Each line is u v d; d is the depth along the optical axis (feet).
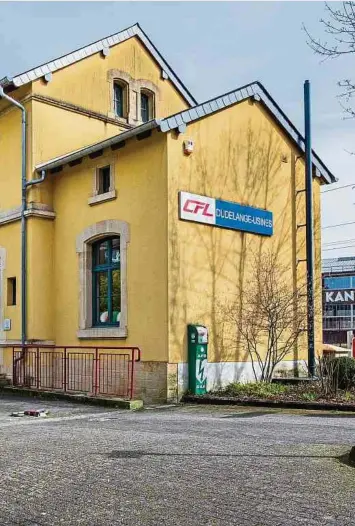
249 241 48.60
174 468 20.52
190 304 43.37
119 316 46.70
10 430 30.81
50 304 51.75
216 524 14.71
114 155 47.01
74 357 49.08
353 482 18.34
